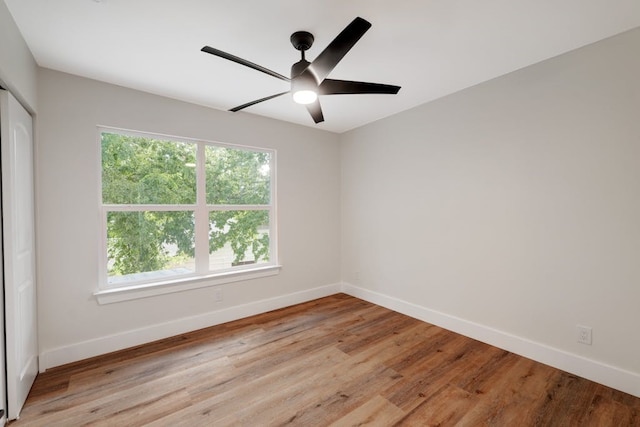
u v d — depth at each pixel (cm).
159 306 274
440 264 297
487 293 261
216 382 207
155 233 280
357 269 395
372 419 171
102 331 247
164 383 206
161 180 284
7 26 156
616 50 190
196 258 303
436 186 299
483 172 261
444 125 290
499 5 162
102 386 203
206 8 161
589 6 163
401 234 336
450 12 167
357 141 389
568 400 185
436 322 301
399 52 209
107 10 162
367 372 219
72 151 233
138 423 169
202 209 306
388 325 303
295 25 177
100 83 246
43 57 208
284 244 361
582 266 207
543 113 223
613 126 192
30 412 177
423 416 174
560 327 218
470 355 241
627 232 189
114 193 260
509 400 187
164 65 222
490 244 258
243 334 283
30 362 199
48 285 224
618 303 193
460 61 223
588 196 204
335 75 244
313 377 213
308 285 383
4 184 166
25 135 196
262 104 303
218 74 237
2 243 167
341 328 296
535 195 229
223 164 322
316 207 391
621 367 192
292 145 367
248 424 168
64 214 230
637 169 184
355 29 139
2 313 168
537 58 220
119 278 262
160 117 274
